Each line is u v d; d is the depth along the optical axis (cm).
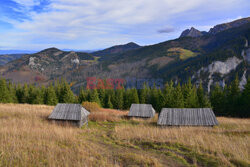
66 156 977
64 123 2623
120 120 3441
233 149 1116
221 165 930
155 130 1902
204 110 2681
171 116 2700
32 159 902
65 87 6975
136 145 1386
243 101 4866
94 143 1422
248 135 1581
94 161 946
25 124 1991
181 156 1091
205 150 1177
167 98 5594
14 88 7406
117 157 1064
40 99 6469
